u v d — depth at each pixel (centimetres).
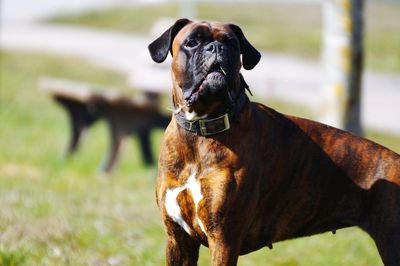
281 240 696
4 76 3027
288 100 2800
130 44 3931
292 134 684
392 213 673
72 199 1251
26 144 1914
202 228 640
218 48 618
